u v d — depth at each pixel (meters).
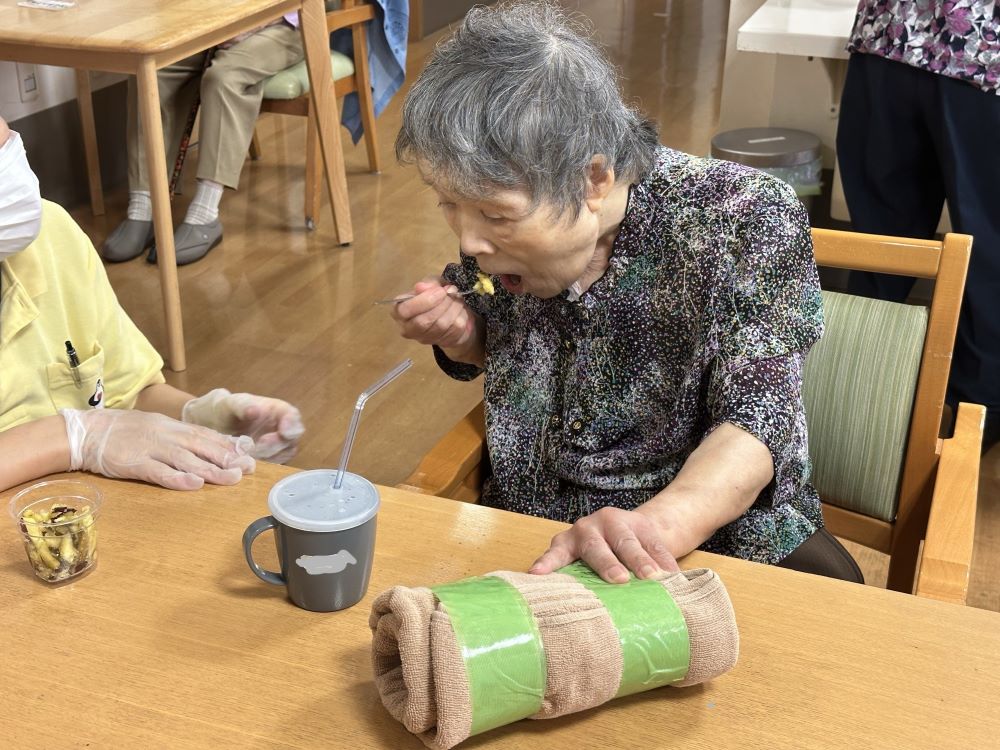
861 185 2.81
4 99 3.75
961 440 1.38
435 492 1.32
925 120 2.56
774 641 0.92
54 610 0.95
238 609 0.96
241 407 1.31
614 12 6.95
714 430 1.18
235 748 0.81
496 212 1.09
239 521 1.08
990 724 0.84
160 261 2.86
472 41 1.07
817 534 1.40
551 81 1.05
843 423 1.46
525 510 1.42
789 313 1.22
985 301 2.55
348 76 4.05
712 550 1.32
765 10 3.15
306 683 0.87
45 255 1.31
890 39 2.54
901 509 1.46
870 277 2.79
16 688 0.86
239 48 3.58
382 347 3.12
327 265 3.61
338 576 0.93
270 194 4.18
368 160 4.47
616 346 1.30
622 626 0.83
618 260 1.26
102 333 1.39
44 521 0.98
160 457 1.15
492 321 1.40
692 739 0.82
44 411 1.32
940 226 3.12
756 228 1.22
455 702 0.77
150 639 0.92
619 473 1.36
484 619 0.81
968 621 0.95
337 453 2.63
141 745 0.81
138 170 3.64
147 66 2.66
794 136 3.14
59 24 2.78
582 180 1.10
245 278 3.51
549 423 1.38
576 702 0.82
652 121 1.24
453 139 1.04
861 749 0.81
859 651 0.91
